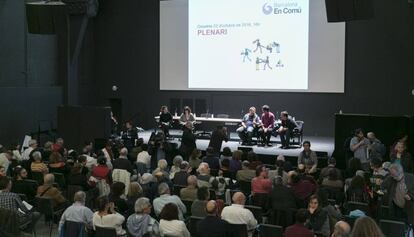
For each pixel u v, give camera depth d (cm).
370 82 1833
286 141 1631
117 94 2216
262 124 1697
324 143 1731
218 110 2033
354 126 1418
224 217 703
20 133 1814
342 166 1423
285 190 793
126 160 1034
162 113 1844
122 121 2211
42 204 842
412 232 757
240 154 1103
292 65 1898
